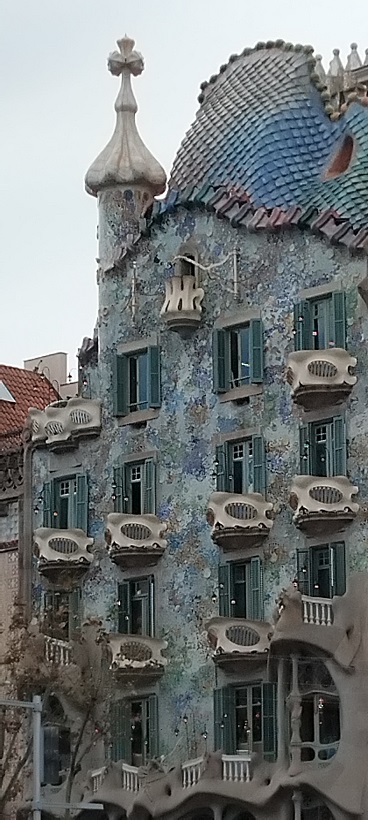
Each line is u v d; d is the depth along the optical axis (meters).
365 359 61.03
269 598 62.19
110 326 68.75
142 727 64.62
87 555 67.25
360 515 60.22
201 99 70.00
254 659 61.19
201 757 61.34
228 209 65.44
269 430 63.28
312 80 66.81
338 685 58.16
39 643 62.28
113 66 71.25
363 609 59.06
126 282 68.56
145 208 69.19
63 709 64.50
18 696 64.31
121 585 66.06
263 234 64.62
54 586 67.81
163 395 66.62
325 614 59.31
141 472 66.94
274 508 62.62
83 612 67.06
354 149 64.25
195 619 64.06
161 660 64.31
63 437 68.44
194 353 65.94
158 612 65.06
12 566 69.62
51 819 66.06
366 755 57.50
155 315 67.38
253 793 59.56
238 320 64.69
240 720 62.19
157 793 62.12
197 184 66.81
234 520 62.44
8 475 70.62
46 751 51.97
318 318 62.84
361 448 60.59
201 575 64.25
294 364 61.34
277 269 64.06
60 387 81.38
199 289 65.94
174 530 65.31
